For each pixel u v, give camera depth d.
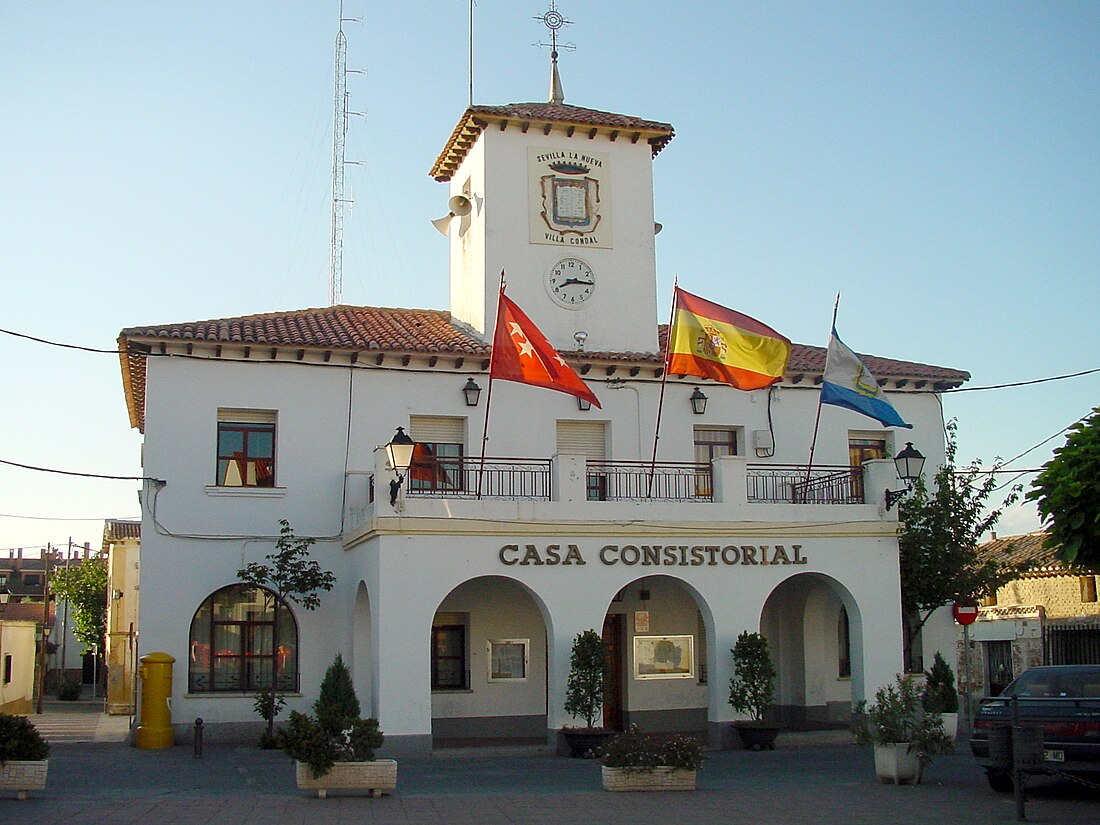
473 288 26.61
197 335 22.92
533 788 15.99
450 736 23.47
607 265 26.81
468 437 24.36
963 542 24.11
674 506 21.81
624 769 15.41
